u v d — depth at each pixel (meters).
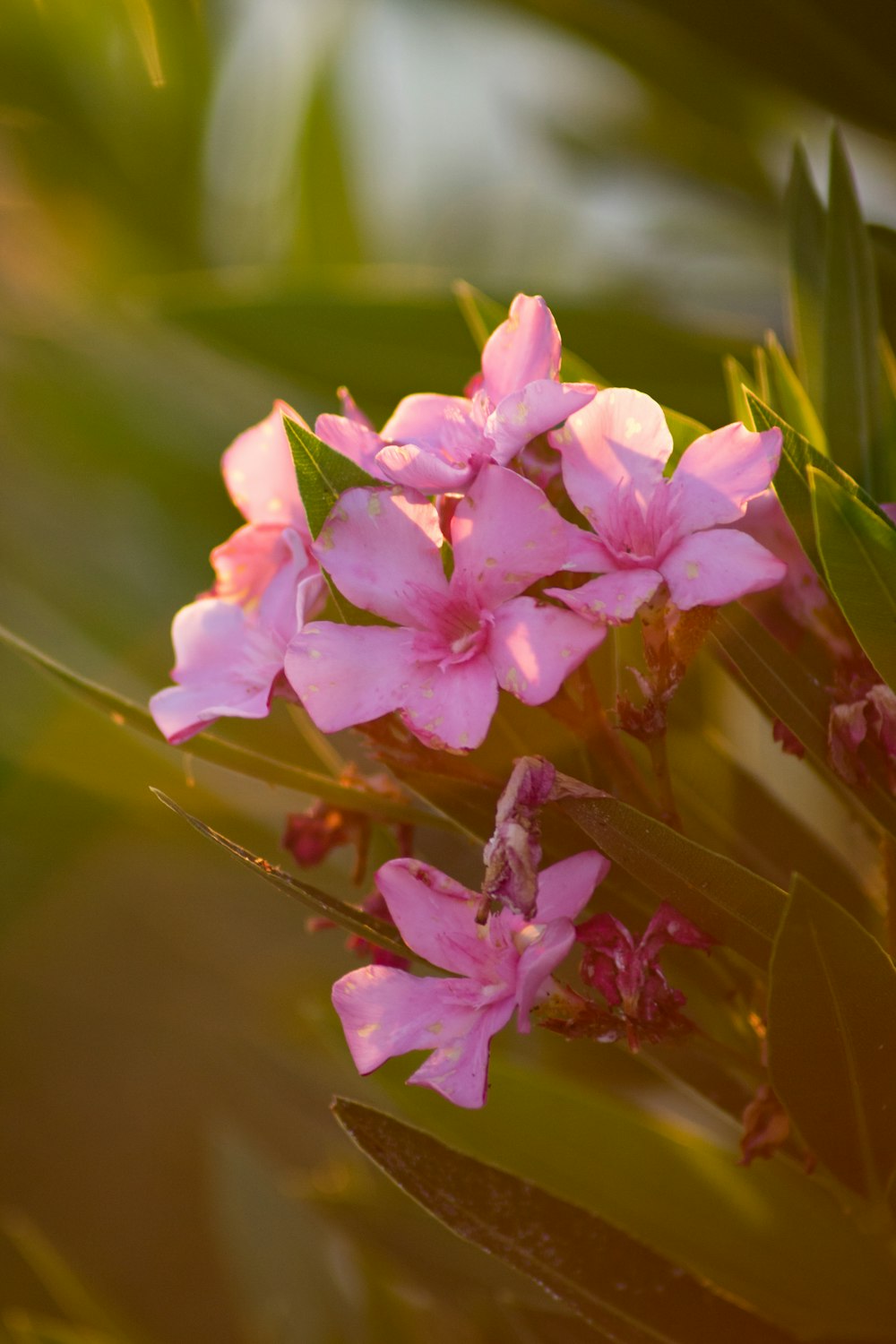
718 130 1.29
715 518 0.88
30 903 1.50
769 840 0.97
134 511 1.51
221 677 0.92
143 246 1.50
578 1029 0.89
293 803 1.12
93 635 1.44
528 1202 0.93
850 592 0.88
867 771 0.90
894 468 0.96
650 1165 0.98
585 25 1.23
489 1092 0.99
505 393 0.90
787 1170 0.98
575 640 0.88
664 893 0.89
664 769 0.90
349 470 0.89
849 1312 0.97
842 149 0.96
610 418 0.89
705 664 0.98
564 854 0.92
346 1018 0.89
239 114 1.51
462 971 0.89
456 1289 1.03
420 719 0.88
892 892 0.91
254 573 0.93
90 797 1.36
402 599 0.89
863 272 0.97
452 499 0.90
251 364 1.15
